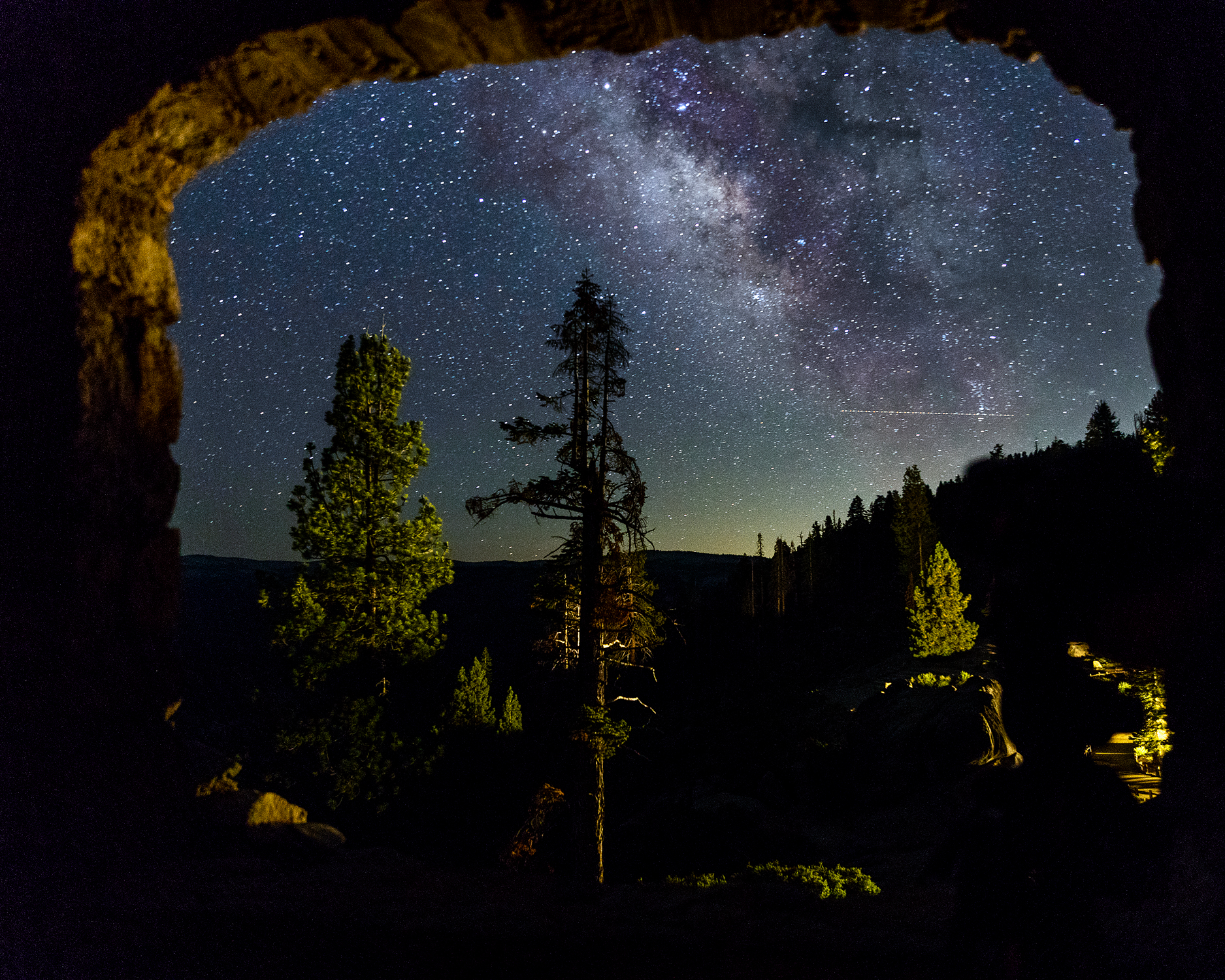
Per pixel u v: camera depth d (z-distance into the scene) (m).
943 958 1.78
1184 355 2.39
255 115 3.29
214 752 5.73
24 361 2.94
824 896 5.70
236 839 4.72
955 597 38.50
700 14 2.96
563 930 4.18
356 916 3.81
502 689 50.50
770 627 62.56
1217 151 2.19
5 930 2.71
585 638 16.44
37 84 3.04
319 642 21.53
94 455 2.96
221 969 3.03
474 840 20.00
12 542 2.89
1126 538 1.61
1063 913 1.59
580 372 16.91
